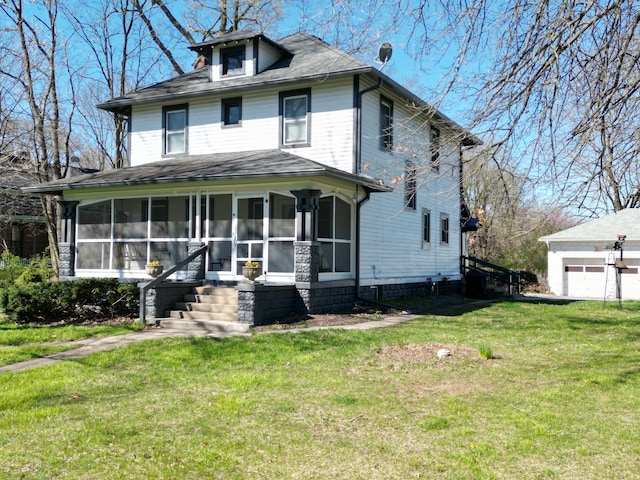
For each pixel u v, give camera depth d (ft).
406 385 22.75
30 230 100.58
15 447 16.60
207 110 58.49
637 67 17.80
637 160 19.06
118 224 52.54
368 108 53.21
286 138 54.70
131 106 62.59
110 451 16.20
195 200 50.21
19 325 40.63
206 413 19.60
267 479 14.37
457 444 16.33
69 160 83.76
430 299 61.41
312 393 21.86
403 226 61.52
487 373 24.48
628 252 75.87
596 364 26.00
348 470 14.82
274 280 45.32
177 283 43.88
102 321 42.06
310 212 43.32
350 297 50.06
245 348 30.99
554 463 14.97
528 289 87.30
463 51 19.77
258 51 56.70
